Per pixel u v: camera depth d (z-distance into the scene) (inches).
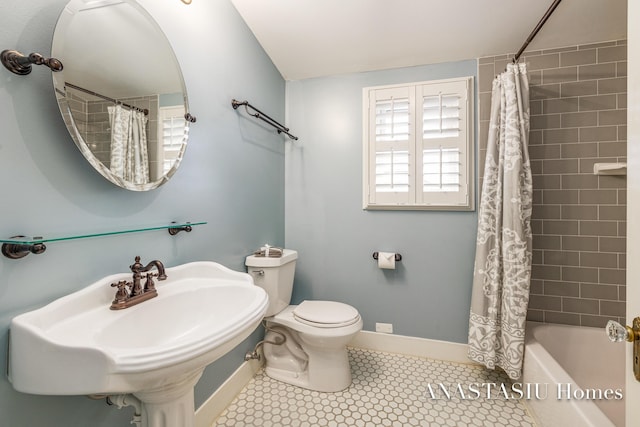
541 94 72.2
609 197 69.4
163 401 31.6
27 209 27.9
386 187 82.1
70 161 31.7
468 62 77.2
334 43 73.5
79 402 32.9
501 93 67.9
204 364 27.6
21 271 27.4
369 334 84.8
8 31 26.2
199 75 51.8
